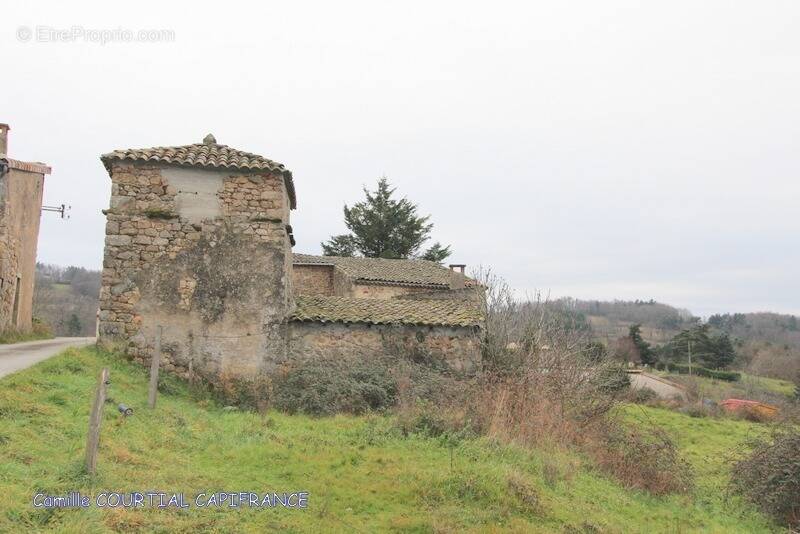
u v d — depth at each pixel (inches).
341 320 569.9
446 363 592.4
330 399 508.4
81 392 374.0
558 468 373.1
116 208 542.3
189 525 234.8
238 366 539.5
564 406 490.6
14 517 206.5
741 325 3189.0
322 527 256.4
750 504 443.2
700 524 375.2
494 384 504.1
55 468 252.1
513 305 707.4
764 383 1710.1
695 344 1964.8
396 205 1716.3
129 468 276.2
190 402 492.1
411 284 1026.1
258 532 242.1
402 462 353.7
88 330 1750.7
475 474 327.0
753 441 571.8
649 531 328.2
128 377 478.9
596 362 676.7
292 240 626.8
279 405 511.2
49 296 1791.3
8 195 689.0
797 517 425.1
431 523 269.3
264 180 561.6
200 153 570.3
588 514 319.9
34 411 313.4
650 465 446.9
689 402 1111.6
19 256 754.8
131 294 534.3
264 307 550.6
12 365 426.3
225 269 548.4
